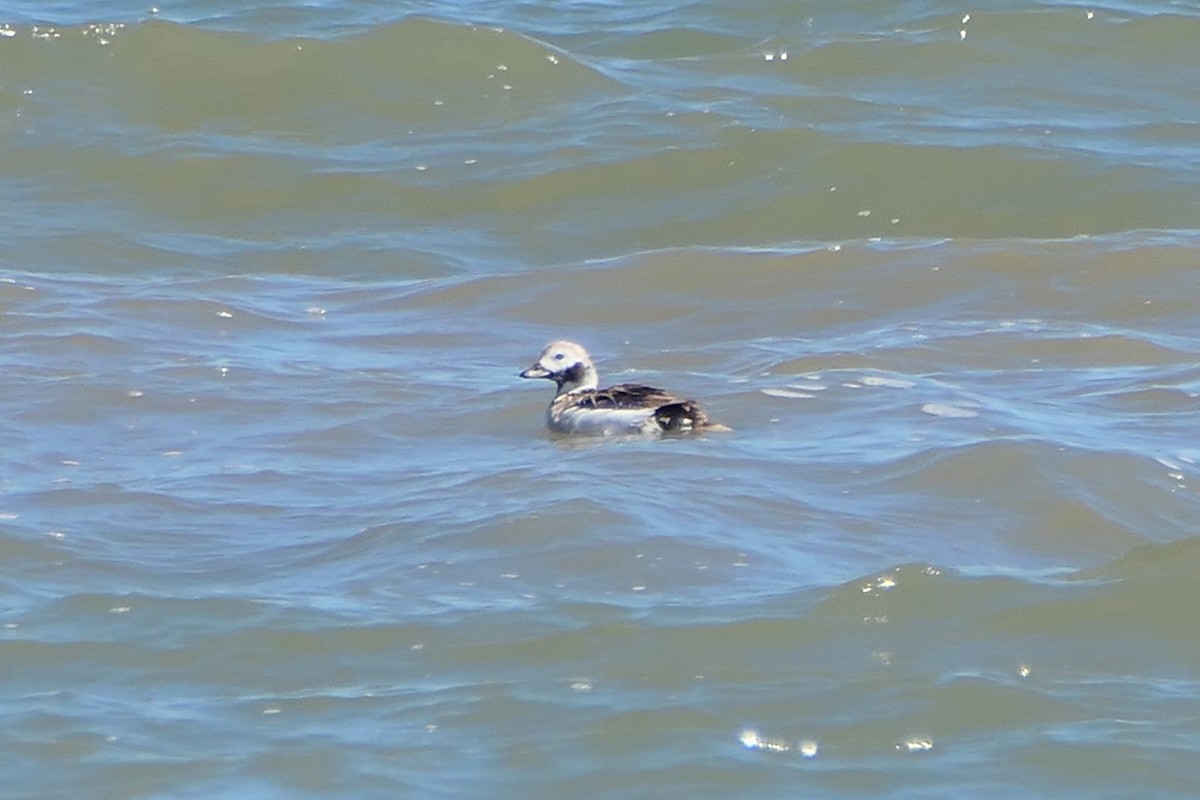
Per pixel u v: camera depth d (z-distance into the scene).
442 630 13.14
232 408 18.30
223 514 15.45
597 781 11.31
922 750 11.67
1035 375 19.03
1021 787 11.26
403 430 17.78
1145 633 13.20
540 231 26.11
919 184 27.11
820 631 13.11
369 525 15.04
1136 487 15.74
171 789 11.22
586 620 13.23
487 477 15.94
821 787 11.27
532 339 20.98
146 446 17.30
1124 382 18.67
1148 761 11.49
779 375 19.14
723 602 13.51
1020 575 14.01
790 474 15.98
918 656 12.83
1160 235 23.55
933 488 15.66
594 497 15.16
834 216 26.42
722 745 11.68
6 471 16.53
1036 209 26.44
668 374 19.33
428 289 22.62
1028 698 12.26
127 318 21.03
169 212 26.70
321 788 11.19
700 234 26.05
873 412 17.69
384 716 12.04
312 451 17.12
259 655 12.84
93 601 13.66
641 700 12.21
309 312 21.77
